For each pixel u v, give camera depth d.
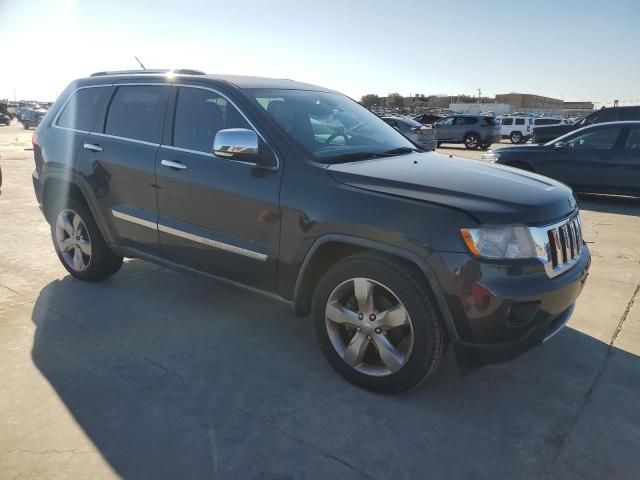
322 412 2.94
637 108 17.30
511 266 2.73
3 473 2.42
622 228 7.81
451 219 2.76
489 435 2.78
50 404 2.95
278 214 3.29
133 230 4.21
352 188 3.06
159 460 2.54
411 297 2.87
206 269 3.83
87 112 4.63
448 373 3.40
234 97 3.68
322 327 3.27
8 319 4.02
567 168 10.37
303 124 3.70
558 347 3.78
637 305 4.60
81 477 2.41
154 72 4.33
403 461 2.57
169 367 3.38
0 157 15.44
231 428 2.79
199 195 3.68
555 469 2.54
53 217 4.92
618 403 3.09
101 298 4.48
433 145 20.77
